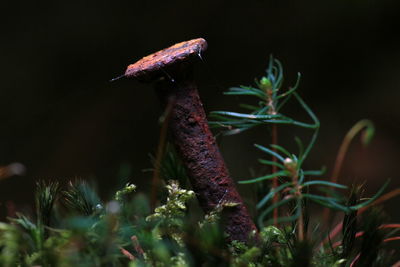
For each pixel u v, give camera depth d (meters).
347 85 1.43
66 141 1.44
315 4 1.48
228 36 1.52
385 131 1.33
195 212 0.36
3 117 1.49
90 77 1.55
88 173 1.37
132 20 1.58
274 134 0.38
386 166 1.25
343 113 1.38
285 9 1.50
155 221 0.33
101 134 1.45
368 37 1.45
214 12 1.54
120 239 0.32
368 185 1.21
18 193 1.27
